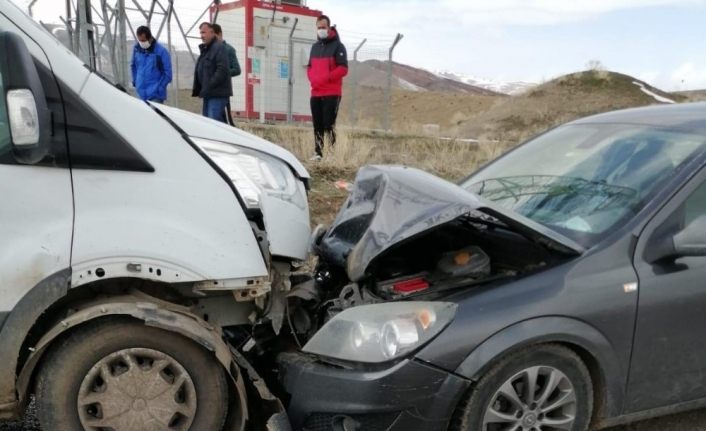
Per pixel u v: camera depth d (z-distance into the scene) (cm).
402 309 280
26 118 244
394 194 321
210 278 279
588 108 2891
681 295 306
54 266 258
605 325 292
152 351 275
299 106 1572
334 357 279
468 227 344
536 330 279
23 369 261
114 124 274
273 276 312
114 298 276
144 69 928
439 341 270
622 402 307
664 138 361
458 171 962
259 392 282
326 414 276
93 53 905
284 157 366
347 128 1336
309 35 1567
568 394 296
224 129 351
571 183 366
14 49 243
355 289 310
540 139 441
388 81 1461
